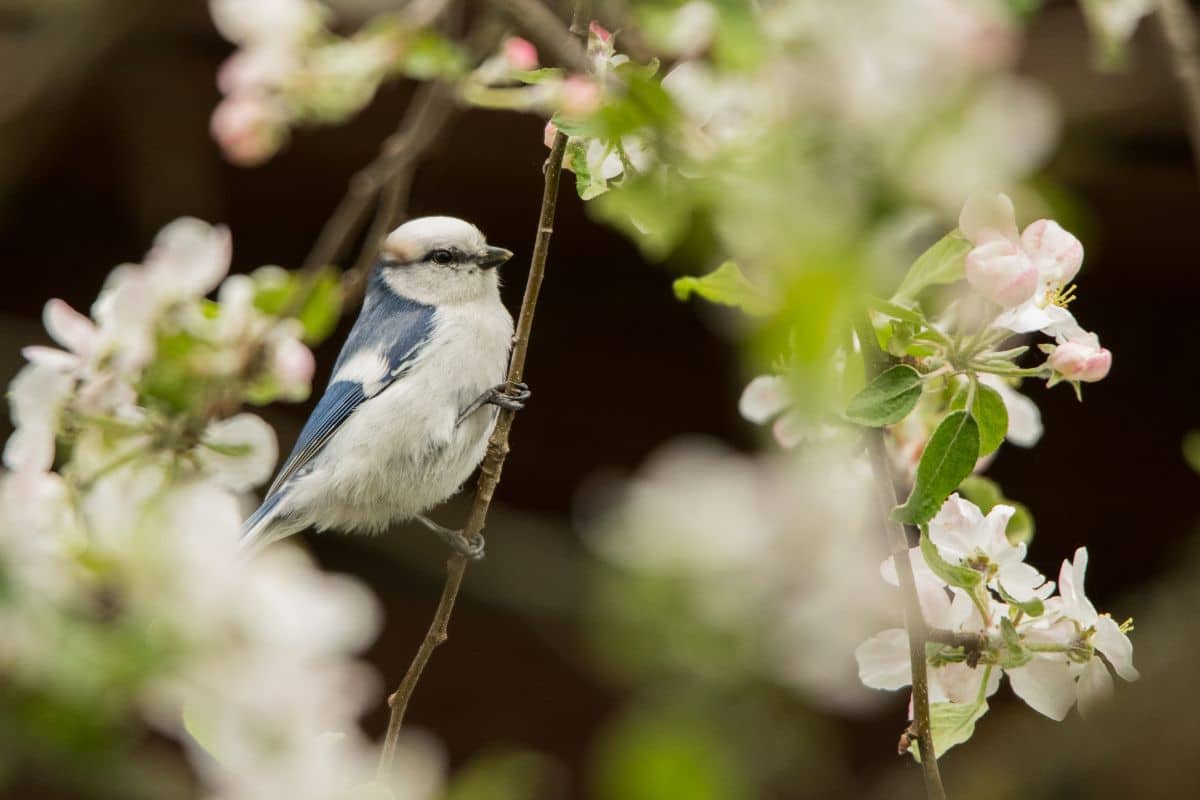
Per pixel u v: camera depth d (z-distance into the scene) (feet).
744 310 14.58
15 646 12.99
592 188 14.62
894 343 14.56
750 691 11.51
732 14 12.46
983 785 15.11
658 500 11.79
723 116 13.91
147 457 14.62
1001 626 14.55
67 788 13.39
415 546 15.87
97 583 13.91
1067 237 14.56
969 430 14.49
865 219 10.23
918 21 10.78
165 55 15.94
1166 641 15.08
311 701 14.02
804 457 14.42
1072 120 15.61
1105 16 14.87
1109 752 15.05
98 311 14.65
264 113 14.89
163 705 13.61
